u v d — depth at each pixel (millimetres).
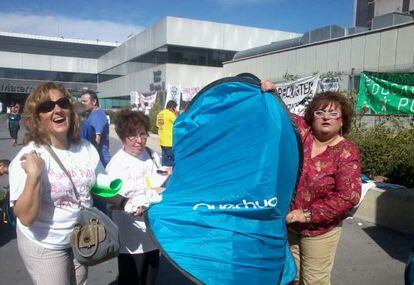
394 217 5570
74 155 2498
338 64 17562
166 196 2529
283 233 2395
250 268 2262
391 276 4219
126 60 42531
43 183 2311
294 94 8836
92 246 2242
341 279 4148
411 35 14172
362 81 8320
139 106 23406
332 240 2797
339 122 2709
